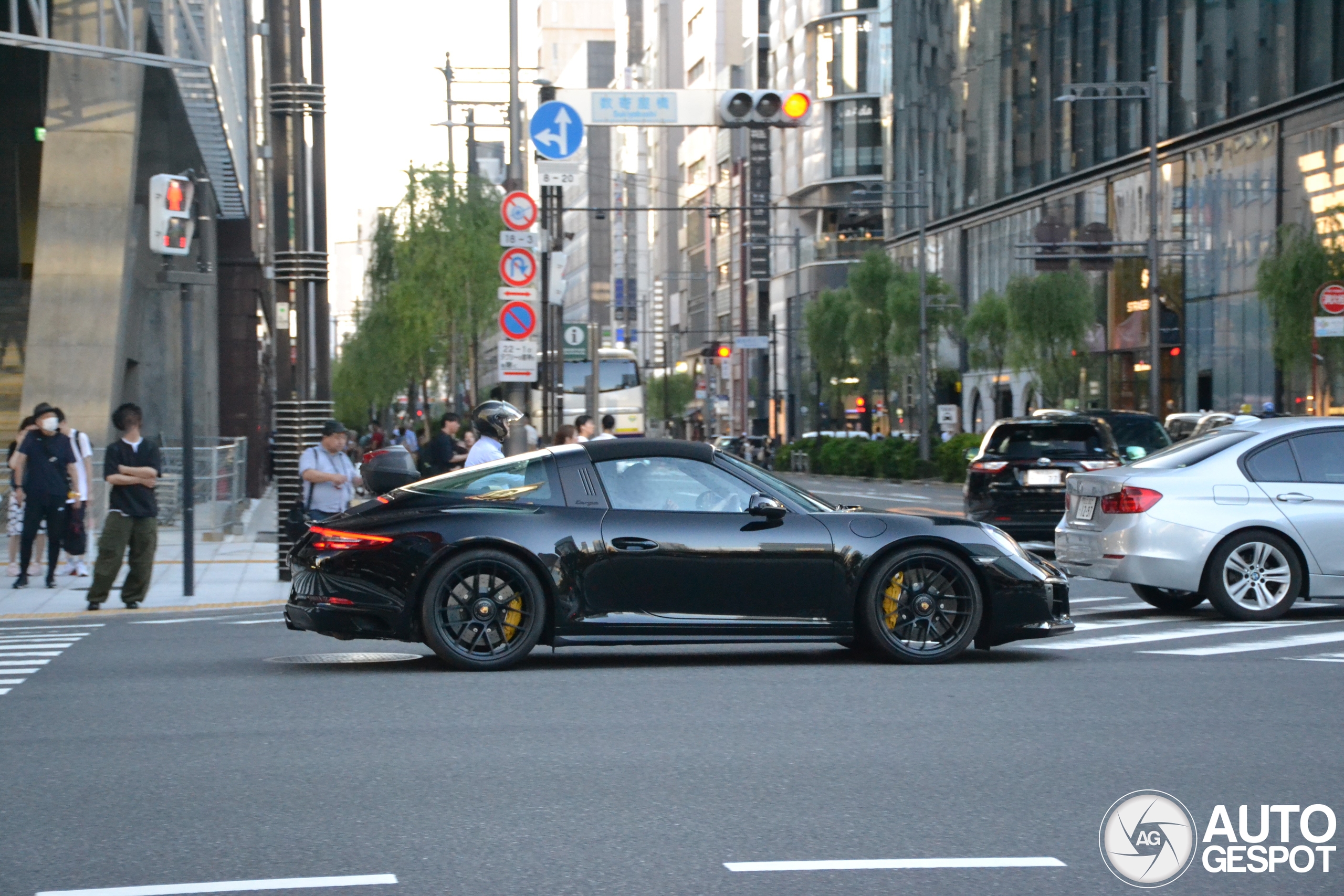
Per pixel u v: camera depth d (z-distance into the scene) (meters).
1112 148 54.31
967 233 68.62
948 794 6.12
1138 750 7.00
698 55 120.56
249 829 5.59
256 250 55.91
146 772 6.57
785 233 98.81
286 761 6.79
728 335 110.06
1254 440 12.84
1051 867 5.11
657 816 5.77
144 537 15.07
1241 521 12.55
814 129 92.62
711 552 9.56
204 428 42.97
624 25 148.50
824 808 5.89
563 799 6.04
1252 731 7.45
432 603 9.48
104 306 26.81
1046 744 7.12
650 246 140.75
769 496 9.83
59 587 17.47
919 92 74.19
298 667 10.04
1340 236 36.06
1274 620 12.65
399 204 49.59
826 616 9.70
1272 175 45.59
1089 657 10.27
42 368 26.61
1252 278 46.62
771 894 4.77
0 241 36.69
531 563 9.55
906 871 5.04
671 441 9.95
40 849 5.32
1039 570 9.97
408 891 4.80
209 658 10.64
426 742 7.20
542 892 4.79
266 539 27.06
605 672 9.59
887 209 78.62
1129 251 53.38
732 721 7.72
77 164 26.86
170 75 29.31
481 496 9.74
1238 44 47.00
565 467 9.78
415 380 58.28
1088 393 56.31
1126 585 16.81
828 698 8.47
